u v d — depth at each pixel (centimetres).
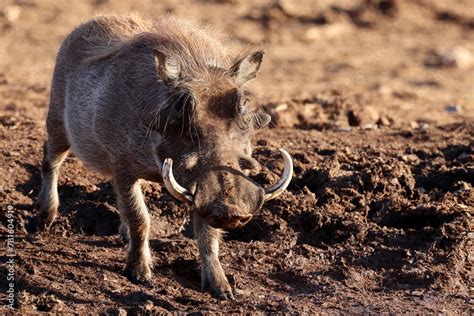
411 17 7244
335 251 2653
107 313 2214
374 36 6769
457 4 7619
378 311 2288
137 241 2484
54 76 2856
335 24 6906
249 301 2344
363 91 5066
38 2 7138
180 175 2117
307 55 6147
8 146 3456
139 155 2358
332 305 2325
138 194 2478
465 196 2975
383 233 2755
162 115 2170
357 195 3003
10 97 4472
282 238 2783
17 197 3061
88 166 2666
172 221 2959
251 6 7275
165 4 7194
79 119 2608
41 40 6241
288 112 4066
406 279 2492
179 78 2209
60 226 2905
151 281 2473
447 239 2673
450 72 5906
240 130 2150
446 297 2386
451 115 4578
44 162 2914
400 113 4509
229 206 2014
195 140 2117
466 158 3347
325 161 3284
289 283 2503
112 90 2441
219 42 2583
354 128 3956
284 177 2183
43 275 2447
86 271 2500
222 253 2653
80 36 2802
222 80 2220
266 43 6309
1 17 6681
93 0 7325
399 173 3122
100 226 2936
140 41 2473
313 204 2966
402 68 5888
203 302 2348
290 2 7306
